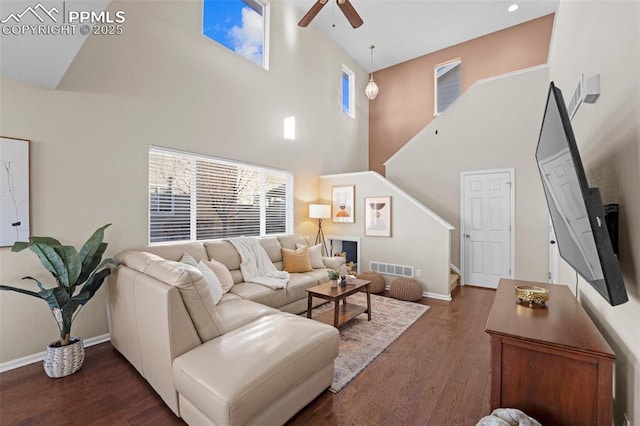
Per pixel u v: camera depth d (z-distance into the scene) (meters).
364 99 7.41
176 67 3.37
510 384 1.34
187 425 1.63
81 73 2.63
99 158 2.74
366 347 2.62
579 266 1.56
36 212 2.38
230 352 1.62
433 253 4.41
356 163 7.03
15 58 1.95
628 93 1.24
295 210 5.16
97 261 2.35
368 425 1.67
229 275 3.13
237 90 4.10
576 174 1.12
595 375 1.19
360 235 5.20
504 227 4.82
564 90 3.04
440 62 6.51
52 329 2.47
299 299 3.46
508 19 5.45
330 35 6.00
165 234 3.31
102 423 1.67
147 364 1.90
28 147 2.34
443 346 2.65
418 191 5.68
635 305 1.18
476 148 5.10
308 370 1.72
